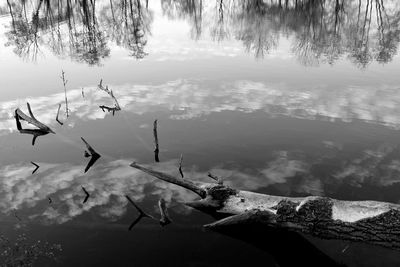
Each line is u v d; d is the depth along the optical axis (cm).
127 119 1145
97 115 1170
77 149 934
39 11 2661
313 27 2712
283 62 1958
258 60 1989
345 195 730
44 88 1433
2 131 1043
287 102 1311
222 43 2486
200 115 1181
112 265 526
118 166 844
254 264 534
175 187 755
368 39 2314
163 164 856
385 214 538
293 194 732
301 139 1002
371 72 1755
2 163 855
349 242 590
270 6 3092
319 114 1191
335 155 906
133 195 723
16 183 764
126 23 2623
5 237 586
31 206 679
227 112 1206
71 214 653
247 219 592
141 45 2292
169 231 606
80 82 1530
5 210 666
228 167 845
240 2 3259
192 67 1811
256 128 1079
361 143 977
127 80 1575
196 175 805
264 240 593
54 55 2005
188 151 928
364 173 816
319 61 1989
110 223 626
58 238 586
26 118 1024
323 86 1516
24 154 903
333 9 2925
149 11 3234
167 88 1466
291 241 594
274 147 955
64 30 2422
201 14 3206
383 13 2650
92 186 754
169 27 2962
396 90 1455
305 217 573
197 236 595
